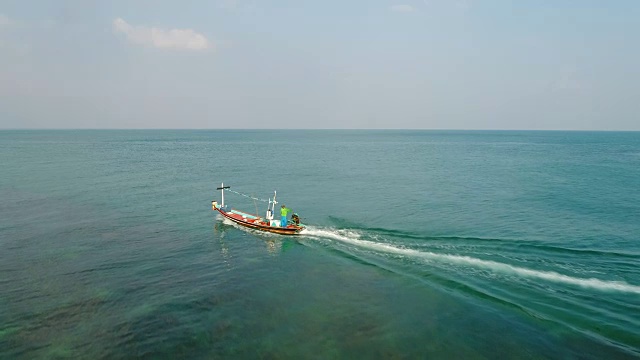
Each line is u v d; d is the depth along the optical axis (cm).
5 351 1639
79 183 5816
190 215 3988
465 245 2948
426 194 5134
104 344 1702
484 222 3672
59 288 2248
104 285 2297
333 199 4816
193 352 1653
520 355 1625
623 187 5609
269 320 1911
